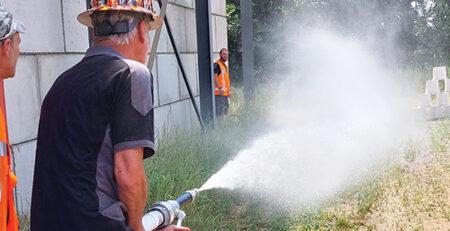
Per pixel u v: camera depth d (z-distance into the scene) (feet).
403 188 20.76
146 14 6.94
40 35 17.47
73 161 6.12
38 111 17.29
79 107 6.22
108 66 6.38
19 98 16.25
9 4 15.79
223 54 35.83
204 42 31.17
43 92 17.60
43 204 6.23
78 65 6.70
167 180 18.48
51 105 6.47
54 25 18.33
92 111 6.18
